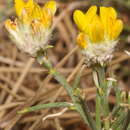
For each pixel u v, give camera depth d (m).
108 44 0.17
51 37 0.18
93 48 0.17
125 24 0.36
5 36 0.38
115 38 0.17
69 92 0.18
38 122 0.27
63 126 0.30
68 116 0.29
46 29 0.18
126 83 0.34
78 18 0.17
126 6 0.37
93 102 0.31
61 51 0.38
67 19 0.39
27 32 0.18
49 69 0.18
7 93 0.33
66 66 0.36
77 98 0.18
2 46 0.37
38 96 0.28
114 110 0.18
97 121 0.18
